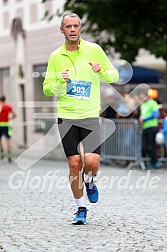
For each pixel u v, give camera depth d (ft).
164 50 92.02
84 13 94.89
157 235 36.17
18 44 139.64
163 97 108.78
